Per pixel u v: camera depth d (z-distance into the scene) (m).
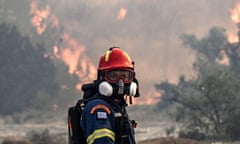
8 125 96.62
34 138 48.91
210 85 48.06
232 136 44.53
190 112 49.31
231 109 47.50
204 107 48.88
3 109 135.12
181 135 48.44
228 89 47.84
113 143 4.14
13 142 44.03
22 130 79.69
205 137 46.38
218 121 47.41
